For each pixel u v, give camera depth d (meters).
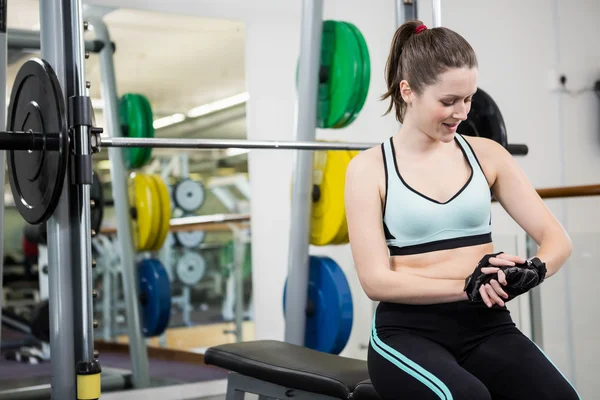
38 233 3.60
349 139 4.20
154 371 4.01
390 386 1.36
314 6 2.79
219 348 2.14
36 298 3.66
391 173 1.46
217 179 4.01
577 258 2.83
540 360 1.35
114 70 3.78
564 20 4.73
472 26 4.43
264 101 4.09
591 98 4.78
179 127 3.91
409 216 1.42
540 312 2.83
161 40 3.88
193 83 3.94
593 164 4.77
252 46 4.06
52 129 1.79
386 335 1.42
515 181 1.52
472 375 1.30
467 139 1.55
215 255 4.02
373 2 4.27
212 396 3.73
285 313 2.90
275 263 4.11
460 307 1.40
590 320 2.80
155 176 3.82
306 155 2.82
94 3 3.73
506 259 1.32
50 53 1.90
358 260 1.44
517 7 4.57
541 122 4.61
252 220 4.05
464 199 1.43
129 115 3.76
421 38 1.42
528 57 4.59
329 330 2.84
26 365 3.66
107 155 3.86
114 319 3.95
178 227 3.96
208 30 3.97
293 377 1.85
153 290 3.74
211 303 4.02
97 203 3.53
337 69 2.85
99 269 3.93
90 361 1.80
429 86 1.38
